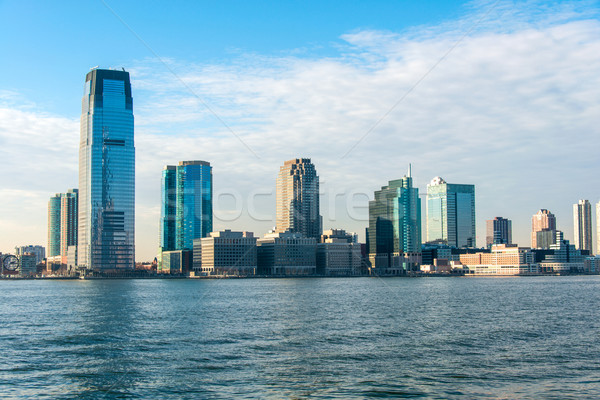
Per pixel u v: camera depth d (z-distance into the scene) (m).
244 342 133.12
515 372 101.25
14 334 150.00
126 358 115.19
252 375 100.31
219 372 102.62
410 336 141.00
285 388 92.25
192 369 105.00
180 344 131.25
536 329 153.25
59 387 93.88
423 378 97.56
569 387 91.50
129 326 165.75
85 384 95.50
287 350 122.44
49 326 167.50
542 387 91.69
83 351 123.38
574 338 136.75
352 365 107.25
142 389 92.56
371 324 165.75
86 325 169.00
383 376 99.06
